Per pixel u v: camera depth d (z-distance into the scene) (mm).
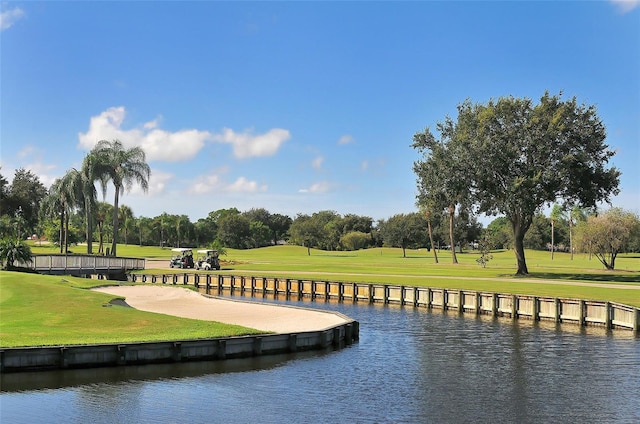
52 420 18172
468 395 21766
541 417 19359
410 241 182000
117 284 57062
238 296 61125
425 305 51188
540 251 189500
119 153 93875
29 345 23641
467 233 181000
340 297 57375
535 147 67750
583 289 50875
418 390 22297
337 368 25547
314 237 194250
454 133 74250
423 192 74875
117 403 19844
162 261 107250
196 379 22906
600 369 26188
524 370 25844
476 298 46625
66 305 34500
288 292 61688
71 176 92125
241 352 26750
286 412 19344
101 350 23859
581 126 68062
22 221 127562
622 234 84750
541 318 42594
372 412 19562
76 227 157875
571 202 69750
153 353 24672
